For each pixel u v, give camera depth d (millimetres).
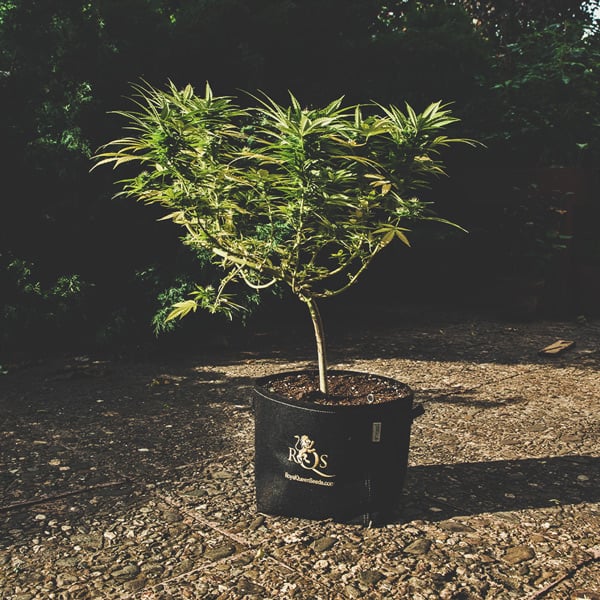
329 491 3111
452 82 8250
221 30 6695
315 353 6348
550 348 6527
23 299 5949
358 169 3037
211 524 3141
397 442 3135
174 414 4652
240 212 3096
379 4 7641
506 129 8836
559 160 8961
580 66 9008
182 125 2939
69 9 6164
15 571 2744
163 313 5926
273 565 2811
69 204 6070
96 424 4449
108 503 3342
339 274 7770
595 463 3916
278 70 7332
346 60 7539
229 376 5578
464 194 8805
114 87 6258
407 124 2996
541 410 4840
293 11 6996
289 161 2840
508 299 8055
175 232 6418
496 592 2646
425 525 3146
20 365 5789
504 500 3420
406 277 9039
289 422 3109
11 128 5910
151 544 2967
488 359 6273
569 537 3066
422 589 2658
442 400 5043
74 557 2857
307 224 3117
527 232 8352
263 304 6598
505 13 12312
